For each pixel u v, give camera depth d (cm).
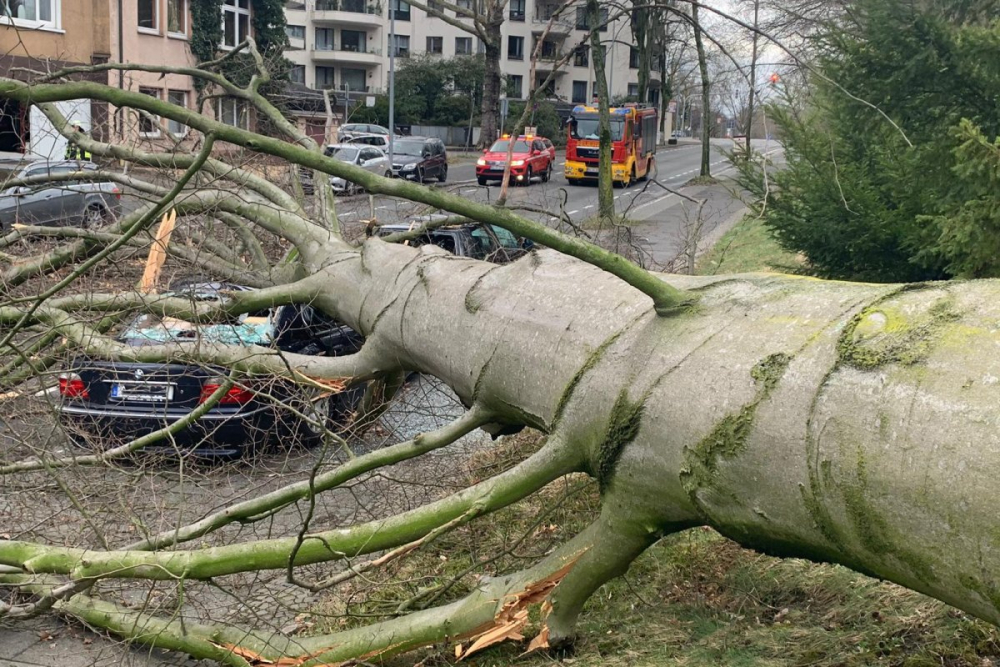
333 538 391
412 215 855
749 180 1006
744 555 484
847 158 956
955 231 696
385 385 586
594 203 2427
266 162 700
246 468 617
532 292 422
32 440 533
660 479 342
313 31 5878
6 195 628
